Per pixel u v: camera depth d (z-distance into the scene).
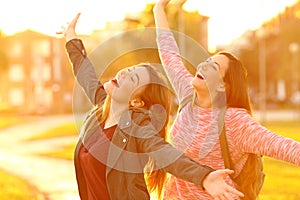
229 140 5.16
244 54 116.62
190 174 4.08
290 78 107.50
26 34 121.38
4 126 66.88
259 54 117.12
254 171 5.26
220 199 4.06
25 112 103.38
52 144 40.22
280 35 112.00
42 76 119.88
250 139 5.01
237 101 5.27
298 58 105.56
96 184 4.63
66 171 23.25
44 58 120.00
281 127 53.66
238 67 5.30
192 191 5.31
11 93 123.06
